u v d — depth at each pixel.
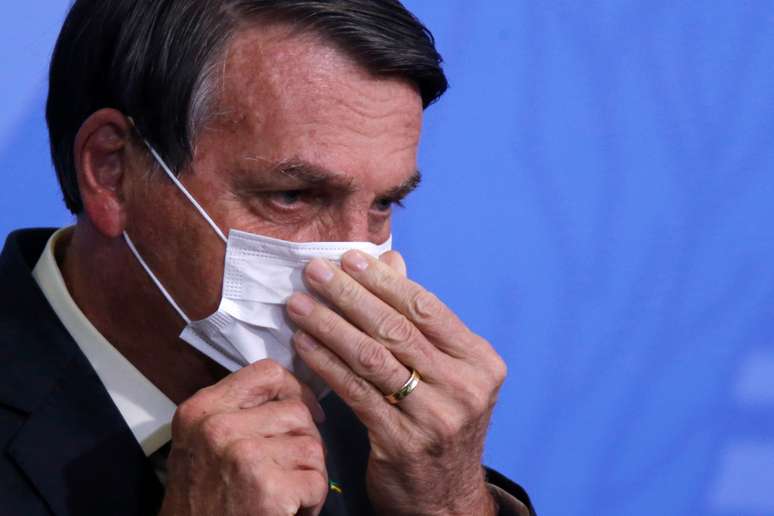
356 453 7.20
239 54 5.61
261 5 5.62
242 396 5.57
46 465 5.77
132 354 6.15
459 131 9.21
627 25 9.39
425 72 5.85
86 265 6.16
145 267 5.93
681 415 9.52
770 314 9.54
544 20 9.30
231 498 5.29
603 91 9.39
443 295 9.24
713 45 9.48
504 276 9.33
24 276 6.20
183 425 5.47
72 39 6.03
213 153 5.70
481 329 9.31
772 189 9.48
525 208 9.34
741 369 9.56
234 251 5.75
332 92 5.62
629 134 9.42
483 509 6.48
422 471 6.00
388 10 5.77
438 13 9.14
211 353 5.97
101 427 5.93
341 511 6.96
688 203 9.51
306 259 5.75
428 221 9.19
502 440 9.37
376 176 5.74
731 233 9.51
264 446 5.34
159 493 5.98
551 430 9.43
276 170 5.60
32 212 8.45
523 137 9.32
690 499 9.53
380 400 5.86
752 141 9.51
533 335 9.38
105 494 5.85
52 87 6.16
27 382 5.90
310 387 6.10
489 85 9.26
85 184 5.97
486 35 9.23
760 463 9.55
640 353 9.49
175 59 5.66
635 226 9.46
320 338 5.75
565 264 9.41
